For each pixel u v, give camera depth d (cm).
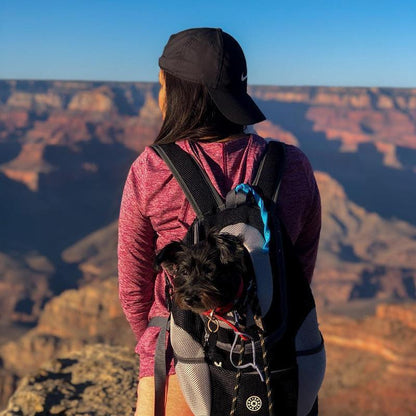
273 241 171
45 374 448
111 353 481
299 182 190
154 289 196
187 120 189
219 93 185
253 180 184
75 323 8469
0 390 7556
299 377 169
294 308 170
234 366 166
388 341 4109
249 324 163
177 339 170
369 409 3069
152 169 184
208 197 178
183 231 183
